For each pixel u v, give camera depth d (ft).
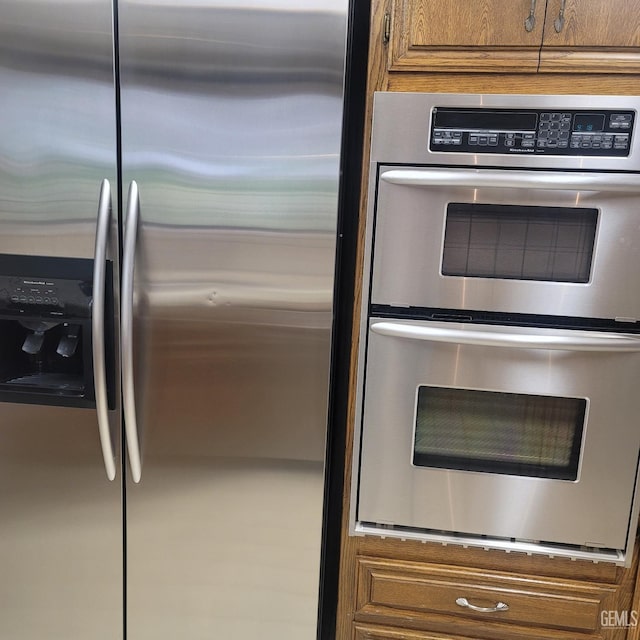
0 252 4.55
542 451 4.47
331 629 5.16
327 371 4.52
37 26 4.24
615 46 3.96
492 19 4.04
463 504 4.61
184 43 4.17
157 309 4.51
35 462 4.88
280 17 4.09
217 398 4.63
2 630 5.25
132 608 5.08
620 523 4.45
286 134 4.22
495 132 4.07
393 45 4.13
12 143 4.39
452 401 4.49
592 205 4.05
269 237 4.36
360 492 4.69
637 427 4.29
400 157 4.18
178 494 4.82
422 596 4.79
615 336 4.18
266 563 4.89
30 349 4.68
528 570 4.67
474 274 4.31
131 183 4.34
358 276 4.43
